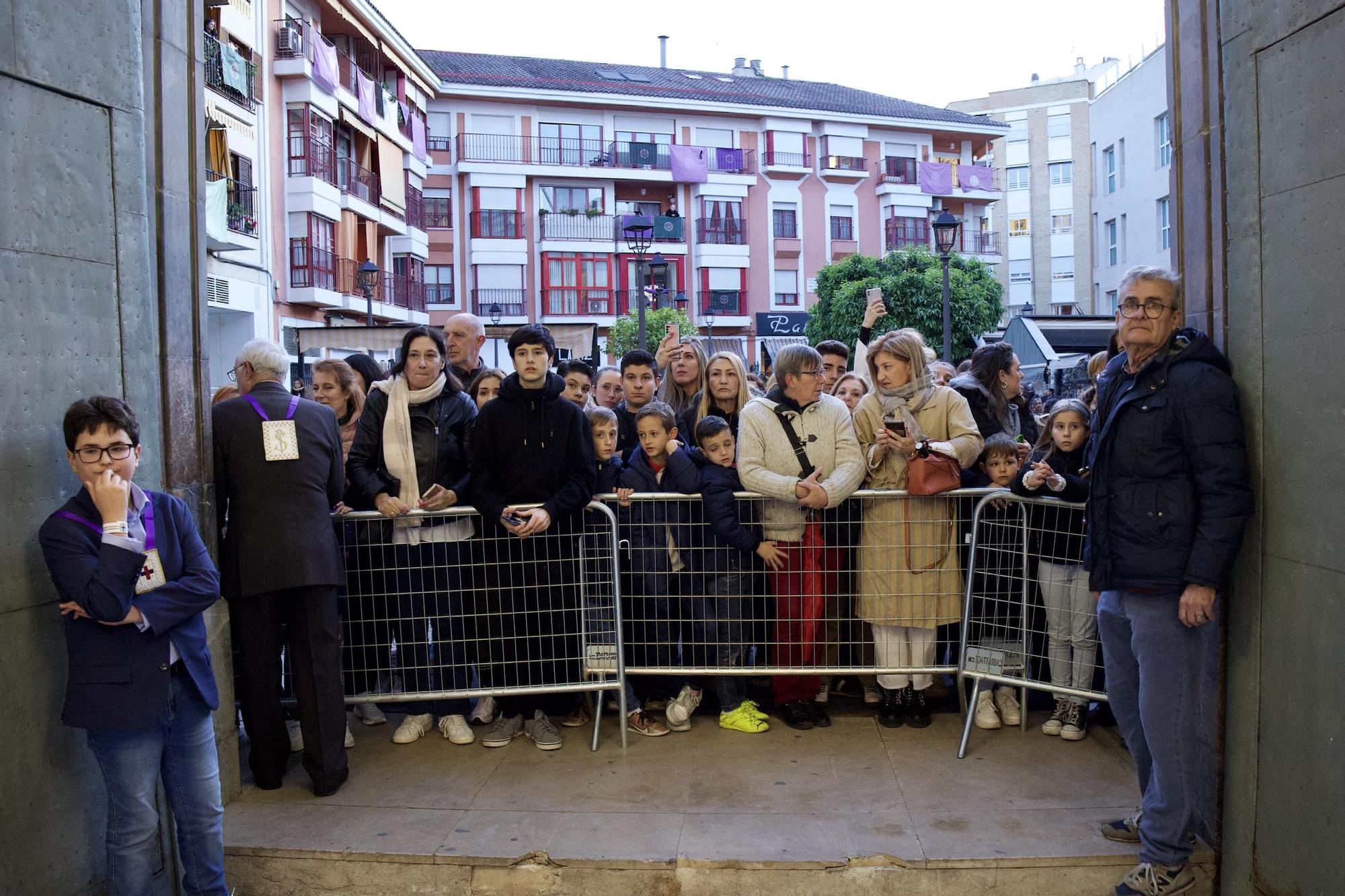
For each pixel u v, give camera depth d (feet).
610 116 121.19
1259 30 9.13
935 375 17.38
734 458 13.80
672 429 13.74
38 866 8.63
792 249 128.67
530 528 12.50
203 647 9.17
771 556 13.37
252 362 12.09
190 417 11.00
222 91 63.31
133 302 9.84
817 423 13.28
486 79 114.73
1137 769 10.78
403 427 13.17
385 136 93.86
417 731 13.75
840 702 14.89
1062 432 12.68
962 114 139.44
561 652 13.50
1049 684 12.79
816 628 13.71
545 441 12.92
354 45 91.30
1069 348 43.55
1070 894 9.89
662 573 13.52
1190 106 10.32
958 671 13.25
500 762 12.83
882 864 9.89
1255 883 9.45
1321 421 8.40
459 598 13.41
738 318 124.77
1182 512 9.12
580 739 13.62
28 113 8.61
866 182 133.18
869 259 102.27
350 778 12.33
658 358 16.67
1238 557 9.65
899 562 13.34
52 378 8.86
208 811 9.27
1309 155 8.48
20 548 8.48
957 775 12.00
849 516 13.52
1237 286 9.57
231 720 11.78
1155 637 9.39
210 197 57.16
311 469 11.60
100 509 8.20
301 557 11.37
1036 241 161.27
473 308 116.57
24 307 8.54
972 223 140.56
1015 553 13.34
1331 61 8.17
